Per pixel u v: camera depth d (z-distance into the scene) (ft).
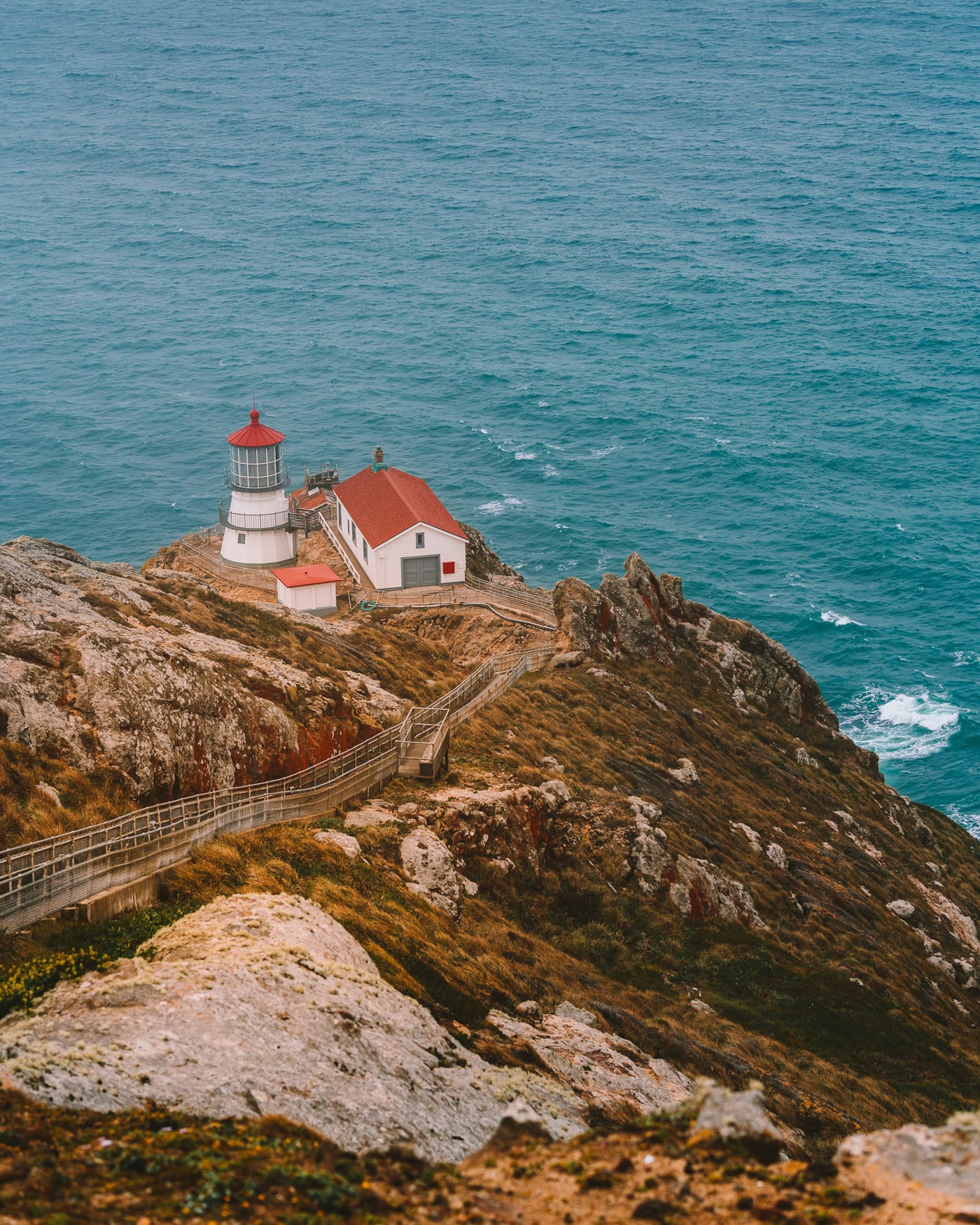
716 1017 128.88
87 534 391.86
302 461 459.73
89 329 619.26
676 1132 51.72
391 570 249.34
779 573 382.63
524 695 195.83
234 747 129.18
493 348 603.67
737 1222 44.27
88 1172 49.90
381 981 91.25
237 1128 58.18
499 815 142.92
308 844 118.52
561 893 143.13
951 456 478.18
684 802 178.60
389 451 472.44
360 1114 68.74
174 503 417.69
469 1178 50.60
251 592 253.44
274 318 645.10
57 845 92.07
